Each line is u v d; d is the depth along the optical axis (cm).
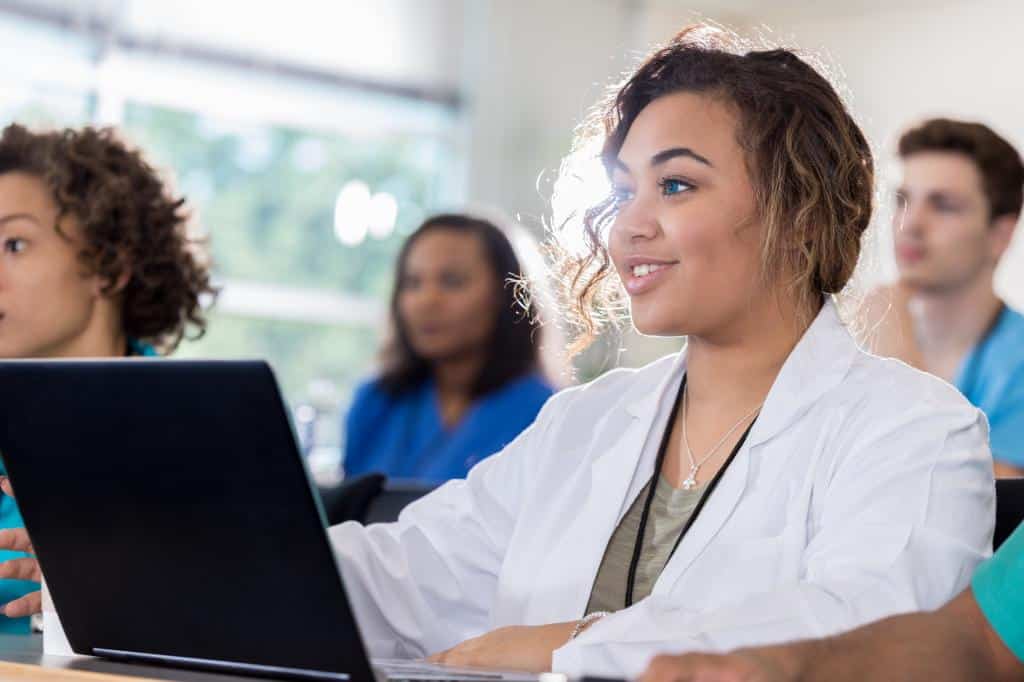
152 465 136
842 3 743
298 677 136
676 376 197
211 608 139
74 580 150
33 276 241
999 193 386
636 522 189
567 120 712
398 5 673
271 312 649
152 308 259
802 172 182
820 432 175
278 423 126
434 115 686
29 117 588
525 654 164
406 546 202
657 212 181
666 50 193
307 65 652
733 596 170
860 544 156
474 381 421
